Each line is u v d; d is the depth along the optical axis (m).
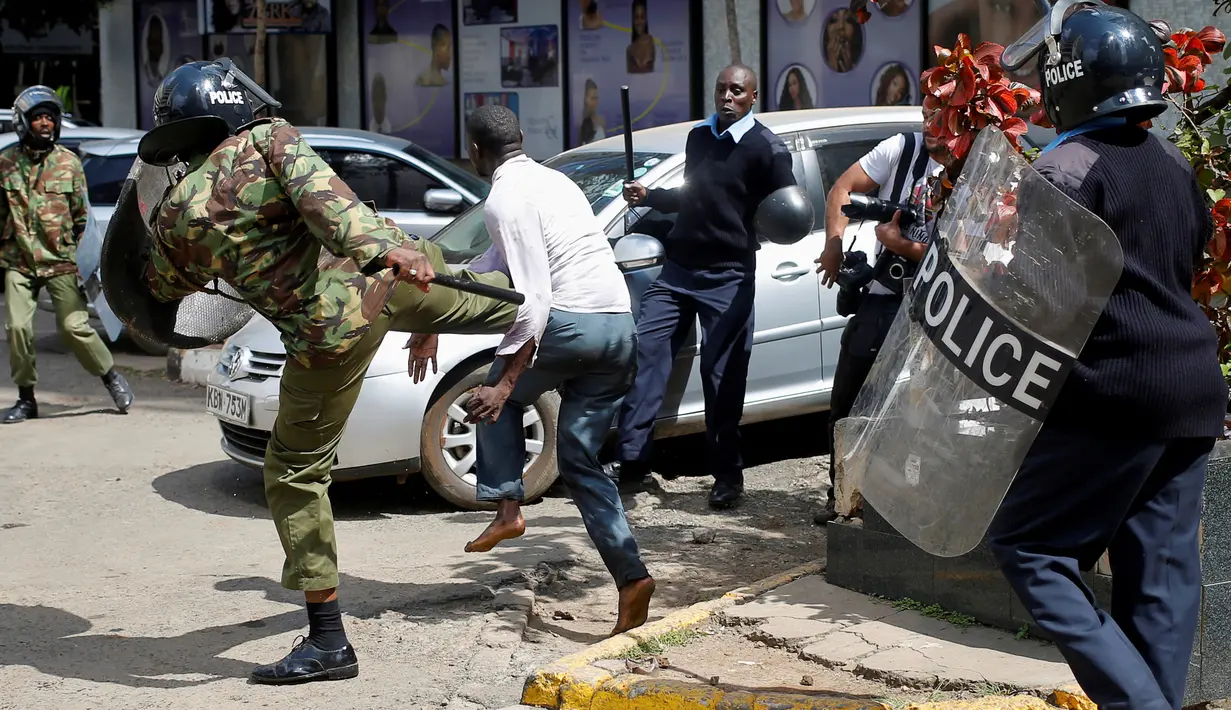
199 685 4.35
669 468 7.39
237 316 4.62
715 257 6.30
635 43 14.71
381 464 6.33
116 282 4.32
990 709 3.69
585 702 4.06
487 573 5.50
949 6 12.12
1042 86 3.26
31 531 6.30
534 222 4.36
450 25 16.39
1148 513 3.20
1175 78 4.21
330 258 4.05
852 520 4.86
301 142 3.96
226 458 7.73
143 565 5.75
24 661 4.58
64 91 19.36
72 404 9.27
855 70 12.96
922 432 3.22
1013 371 3.04
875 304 5.69
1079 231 2.96
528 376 4.60
